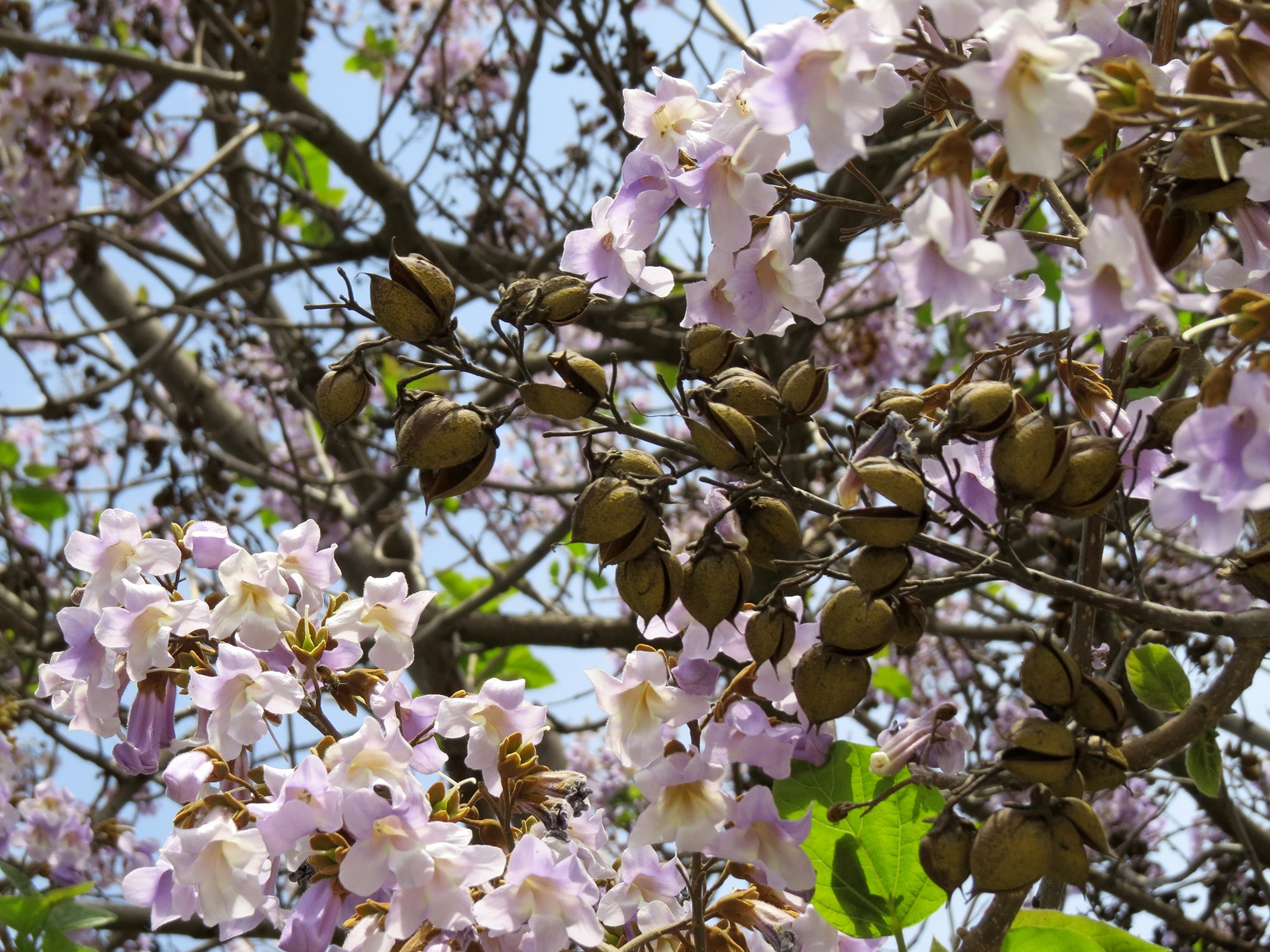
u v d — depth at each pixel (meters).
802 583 0.98
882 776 1.06
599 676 1.01
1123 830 2.74
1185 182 0.96
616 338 2.89
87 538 1.12
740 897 1.05
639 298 2.77
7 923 1.17
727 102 1.01
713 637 1.02
